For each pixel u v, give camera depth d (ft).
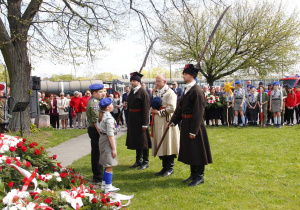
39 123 37.40
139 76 17.65
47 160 12.60
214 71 80.84
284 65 73.15
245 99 37.17
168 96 16.12
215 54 76.59
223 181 14.58
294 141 24.09
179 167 17.81
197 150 13.89
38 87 38.11
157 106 16.14
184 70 14.37
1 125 19.31
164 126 16.05
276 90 33.68
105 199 9.41
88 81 95.55
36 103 39.17
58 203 8.64
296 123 38.32
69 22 31.27
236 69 77.61
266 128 33.40
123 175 16.44
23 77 29.76
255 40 72.54
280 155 19.30
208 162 14.11
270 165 16.96
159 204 12.14
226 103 37.27
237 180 14.61
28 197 8.43
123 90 97.09
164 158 16.31
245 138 26.61
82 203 8.88
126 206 12.00
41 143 26.78
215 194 12.91
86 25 31.50
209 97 35.86
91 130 14.92
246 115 37.96
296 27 70.64
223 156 19.74
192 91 13.99
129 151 23.07
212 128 34.96
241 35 73.36
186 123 14.12
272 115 37.11
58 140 28.76
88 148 25.05
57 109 40.42
